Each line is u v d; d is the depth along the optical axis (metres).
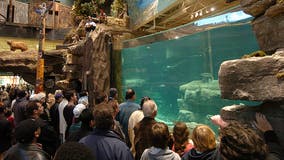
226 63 2.32
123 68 8.43
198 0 6.50
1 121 3.98
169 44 12.78
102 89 7.33
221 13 5.98
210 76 8.14
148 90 13.98
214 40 9.03
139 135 2.92
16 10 17.98
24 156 2.03
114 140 2.10
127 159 2.04
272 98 1.91
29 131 2.15
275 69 1.91
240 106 2.44
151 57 13.34
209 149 1.88
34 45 18.17
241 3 2.68
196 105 7.32
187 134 2.57
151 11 8.45
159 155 2.16
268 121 2.09
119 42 8.30
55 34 18.94
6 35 16.97
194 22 6.93
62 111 4.84
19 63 12.80
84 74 8.26
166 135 2.20
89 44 7.82
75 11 14.45
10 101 7.23
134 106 4.10
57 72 12.83
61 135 4.83
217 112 6.62
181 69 14.22
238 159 1.05
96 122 2.18
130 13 11.09
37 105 3.65
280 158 1.70
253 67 2.06
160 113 12.62
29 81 13.97
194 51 12.14
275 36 2.29
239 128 1.13
